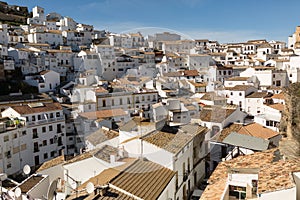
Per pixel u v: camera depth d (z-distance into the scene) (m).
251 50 110.19
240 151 23.67
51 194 18.23
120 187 15.55
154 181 15.75
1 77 68.56
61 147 43.66
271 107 39.88
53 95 56.84
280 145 13.89
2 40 88.94
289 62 68.25
